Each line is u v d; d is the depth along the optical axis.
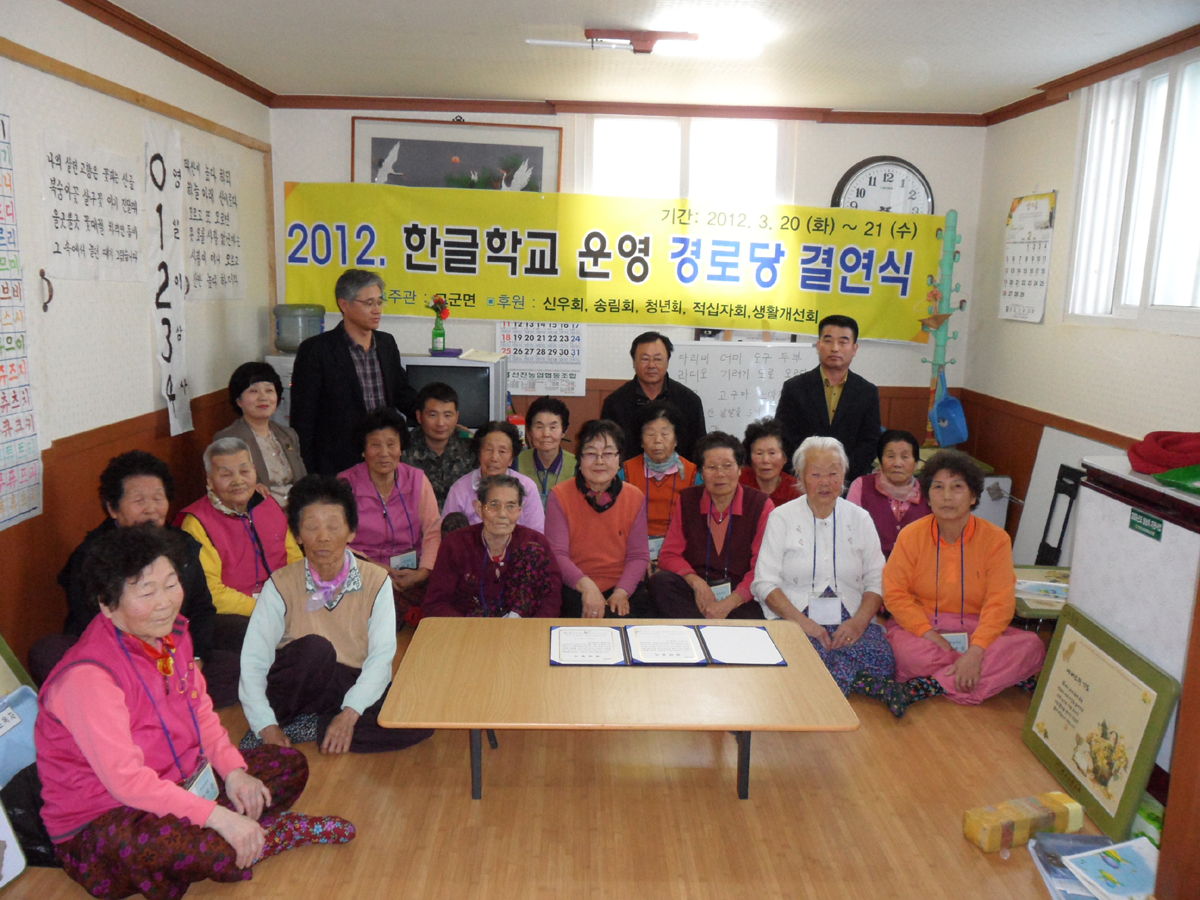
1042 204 4.63
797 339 5.45
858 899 2.05
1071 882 2.08
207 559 3.10
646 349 4.26
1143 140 3.88
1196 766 1.87
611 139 5.26
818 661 2.44
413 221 5.26
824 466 3.05
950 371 5.56
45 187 3.00
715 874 2.13
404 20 3.59
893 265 5.35
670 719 2.10
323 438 4.21
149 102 3.70
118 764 1.85
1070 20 3.41
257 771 2.21
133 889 1.98
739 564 3.36
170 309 3.95
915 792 2.50
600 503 3.33
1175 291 3.71
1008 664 3.00
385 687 2.62
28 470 2.91
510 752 2.70
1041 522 4.54
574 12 3.44
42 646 2.61
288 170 5.23
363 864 2.15
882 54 3.95
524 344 5.41
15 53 2.79
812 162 5.28
